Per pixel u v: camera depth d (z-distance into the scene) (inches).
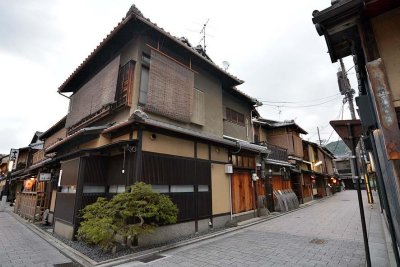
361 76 197.3
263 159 652.1
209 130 502.0
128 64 403.2
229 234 393.4
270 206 646.5
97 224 268.1
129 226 282.8
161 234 335.0
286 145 941.8
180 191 381.7
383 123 131.9
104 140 394.0
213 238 367.2
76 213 352.8
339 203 895.7
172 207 310.7
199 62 497.0
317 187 1301.7
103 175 391.5
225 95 618.8
